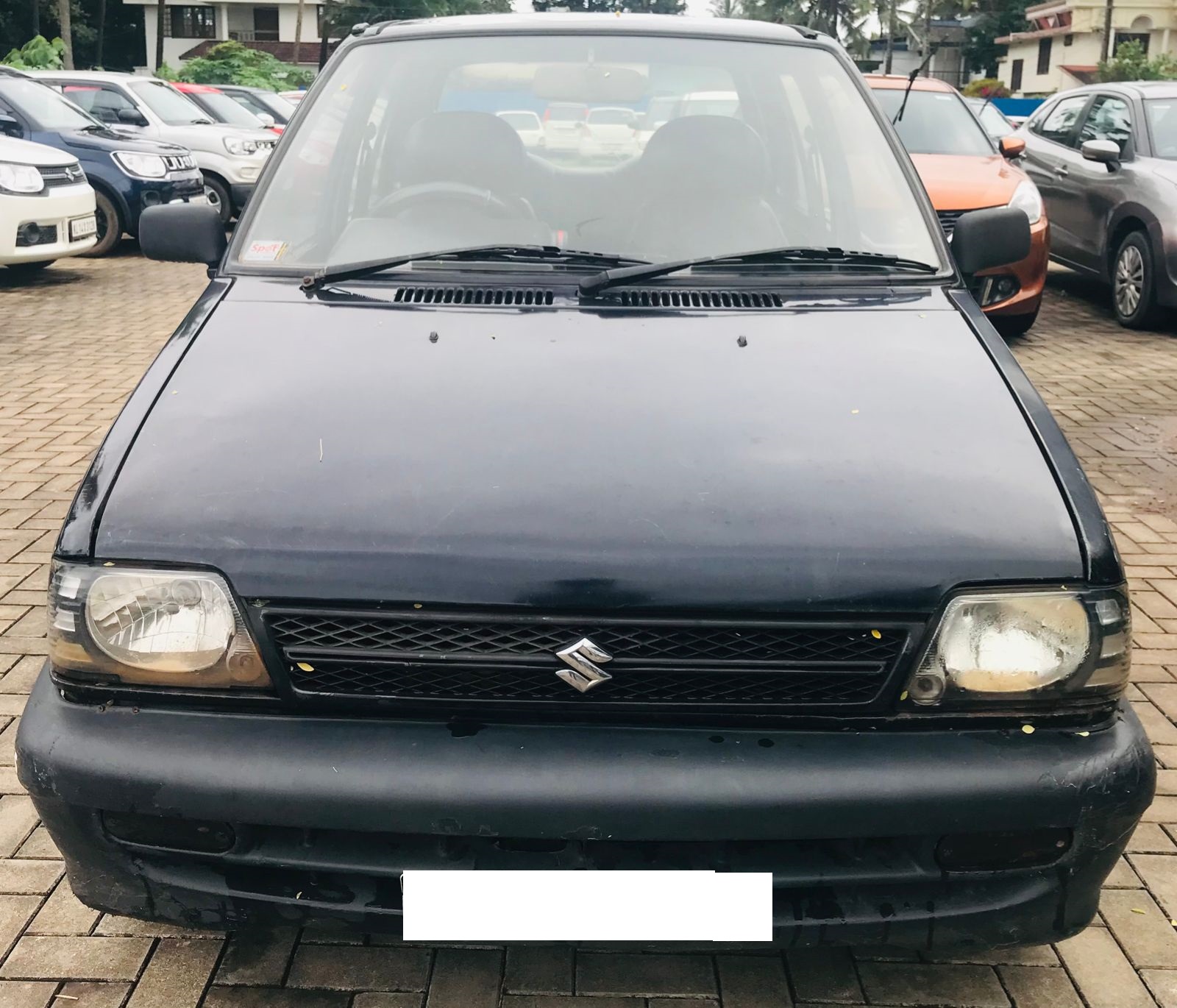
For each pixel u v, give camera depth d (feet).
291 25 177.78
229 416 7.24
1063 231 30.94
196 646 6.38
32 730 6.55
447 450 6.88
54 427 19.57
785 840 6.29
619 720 6.35
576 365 7.78
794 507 6.52
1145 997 7.68
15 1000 7.49
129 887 6.63
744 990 7.66
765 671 6.28
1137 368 24.16
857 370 7.84
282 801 6.15
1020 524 6.57
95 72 45.34
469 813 6.08
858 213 9.94
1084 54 178.19
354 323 8.39
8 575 13.85
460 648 6.27
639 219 9.87
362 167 10.22
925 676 6.35
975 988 7.73
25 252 31.22
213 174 43.27
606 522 6.39
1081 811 6.28
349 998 7.54
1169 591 14.03
